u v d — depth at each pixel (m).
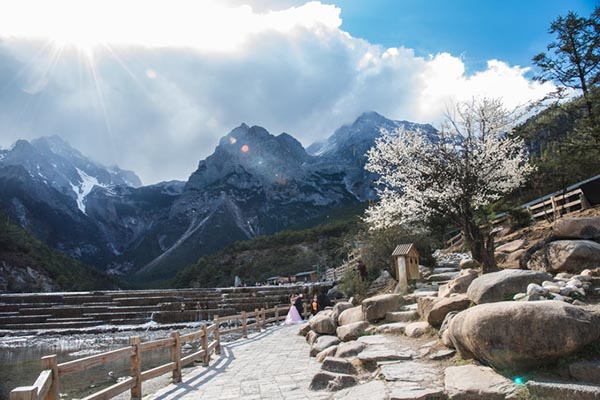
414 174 13.31
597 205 15.88
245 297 31.58
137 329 24.30
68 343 19.73
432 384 5.18
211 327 11.60
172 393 7.06
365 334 9.24
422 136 13.65
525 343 4.61
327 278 43.41
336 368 6.58
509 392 4.35
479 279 7.23
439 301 7.99
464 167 12.34
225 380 7.81
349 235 24.86
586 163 19.84
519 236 16.19
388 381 5.52
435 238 27.47
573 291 6.21
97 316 26.95
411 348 7.10
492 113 13.07
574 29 19.08
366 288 18.66
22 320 26.50
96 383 9.72
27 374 11.87
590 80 19.17
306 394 5.99
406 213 13.79
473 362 5.50
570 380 4.34
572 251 8.49
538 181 22.80
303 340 13.62
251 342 14.39
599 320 4.70
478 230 12.12
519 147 14.16
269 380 7.38
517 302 4.98
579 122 19.02
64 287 67.88
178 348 8.30
